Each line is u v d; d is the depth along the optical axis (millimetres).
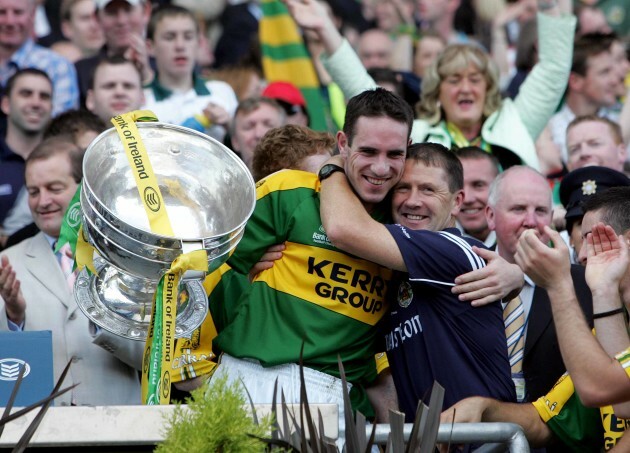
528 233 12500
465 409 13109
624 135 26172
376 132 13492
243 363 13922
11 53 26000
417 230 13758
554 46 22938
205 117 24641
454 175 14234
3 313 16688
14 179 23062
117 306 11859
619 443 13508
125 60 23844
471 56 21734
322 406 10070
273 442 9320
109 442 9625
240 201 11969
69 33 26531
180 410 9273
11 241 21438
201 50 27328
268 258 14188
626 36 30344
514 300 16500
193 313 11852
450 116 21859
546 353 16078
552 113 22984
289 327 13844
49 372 11938
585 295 16016
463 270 13617
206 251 11117
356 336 13922
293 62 26391
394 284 14117
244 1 27859
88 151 11547
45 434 9547
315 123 25750
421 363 13664
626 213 13867
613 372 11922
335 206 13586
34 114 23609
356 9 29484
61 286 17141
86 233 11453
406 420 13820
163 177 12000
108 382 15602
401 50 28641
